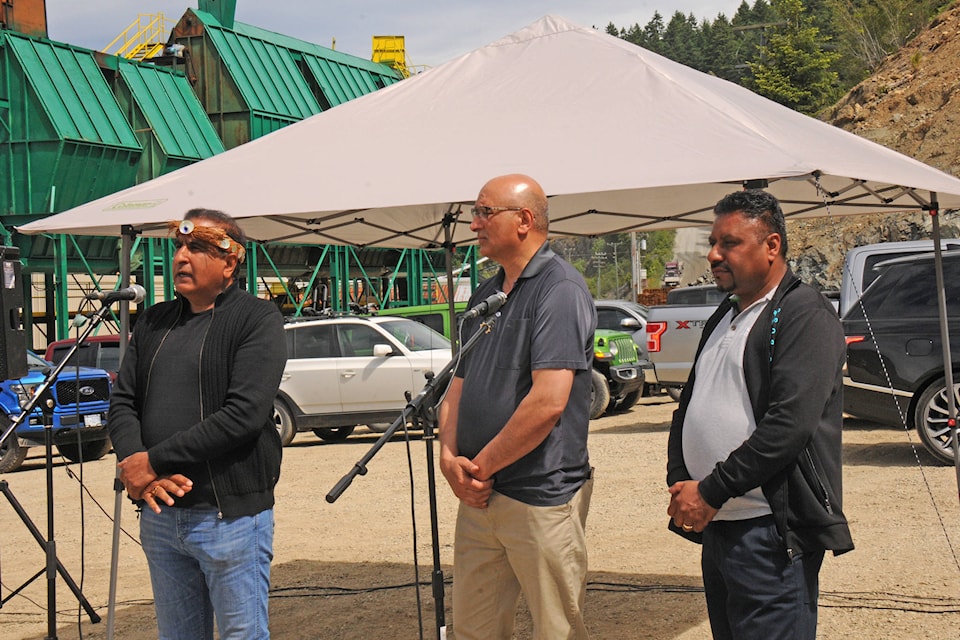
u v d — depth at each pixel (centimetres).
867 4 5312
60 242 2164
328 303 2928
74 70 2253
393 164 486
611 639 523
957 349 914
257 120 2694
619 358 1533
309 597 640
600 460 1104
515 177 383
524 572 375
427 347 1420
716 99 480
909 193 572
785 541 328
